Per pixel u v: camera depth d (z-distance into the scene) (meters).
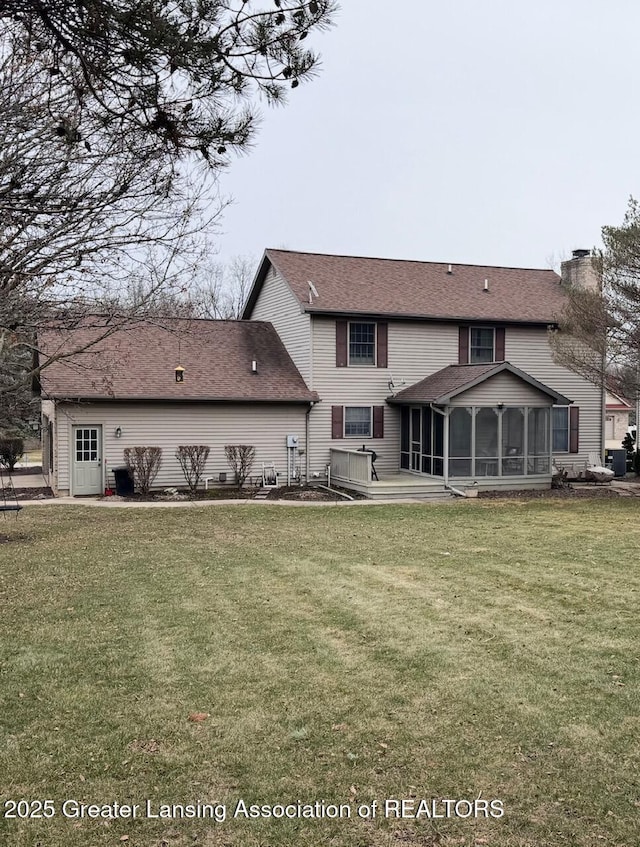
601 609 8.23
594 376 20.23
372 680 6.09
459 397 20.62
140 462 19.70
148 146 5.89
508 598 8.70
